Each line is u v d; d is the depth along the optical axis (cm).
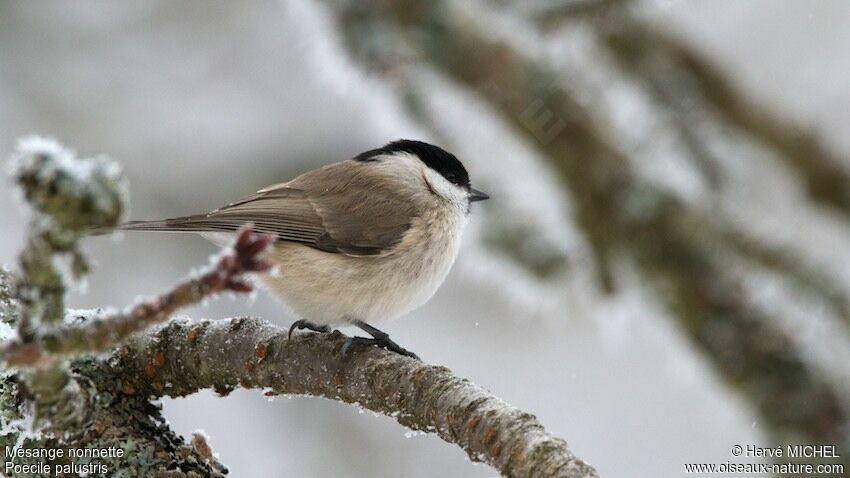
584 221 1102
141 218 1354
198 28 1462
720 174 1151
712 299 1080
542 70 1077
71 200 418
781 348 1059
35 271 435
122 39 1441
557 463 502
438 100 1092
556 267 1084
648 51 1112
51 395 537
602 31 1093
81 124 1385
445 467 1271
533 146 1107
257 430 1252
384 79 1060
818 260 1110
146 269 1323
